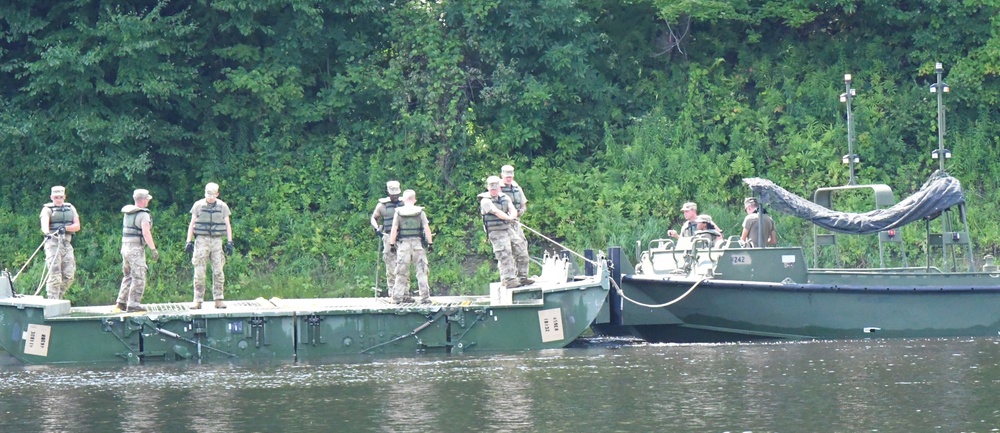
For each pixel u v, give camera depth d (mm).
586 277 54688
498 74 80375
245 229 75500
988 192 82500
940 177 55438
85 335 48625
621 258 54844
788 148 82688
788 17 87562
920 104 85375
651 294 54375
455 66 79312
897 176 82562
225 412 36250
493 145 81000
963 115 86500
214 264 52250
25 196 75250
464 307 50406
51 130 74125
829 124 85188
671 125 83625
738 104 85438
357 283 72188
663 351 49969
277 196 77562
